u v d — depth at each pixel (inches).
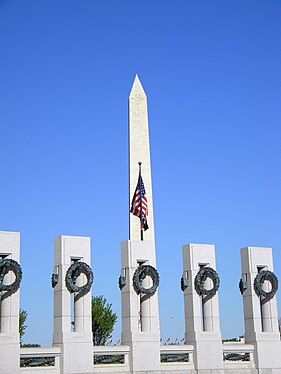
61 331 1779.0
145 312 1913.1
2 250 1742.1
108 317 3484.3
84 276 1836.9
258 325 2064.5
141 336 1875.0
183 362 1935.3
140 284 1900.8
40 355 1740.9
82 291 1824.6
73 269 1812.3
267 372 2031.3
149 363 1865.2
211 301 2005.4
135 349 1854.1
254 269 2100.1
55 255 1854.1
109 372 1814.7
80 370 1769.2
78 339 1786.4
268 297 2089.1
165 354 1924.2
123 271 1930.4
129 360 1855.3
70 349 1769.2
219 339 1985.7
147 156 2731.3
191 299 1984.5
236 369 1999.3
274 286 2096.5
